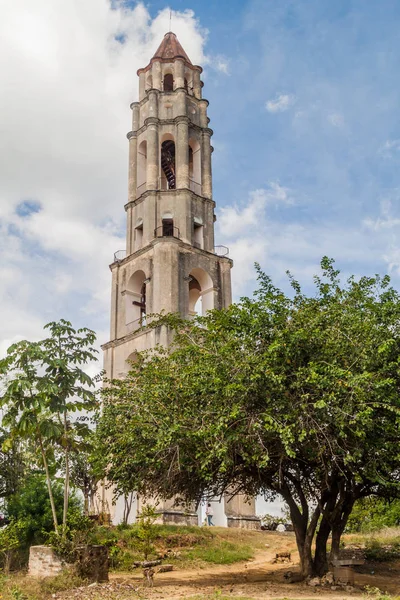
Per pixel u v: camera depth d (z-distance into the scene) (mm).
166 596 15617
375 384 16000
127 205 44875
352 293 20375
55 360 20688
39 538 25969
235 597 14906
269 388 17234
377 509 37656
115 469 20141
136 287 42656
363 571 22484
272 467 19516
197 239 43469
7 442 23047
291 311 19156
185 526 31391
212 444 17016
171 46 49719
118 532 26547
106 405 21531
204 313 41406
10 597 14766
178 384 19406
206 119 47656
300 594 16141
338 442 17141
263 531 36125
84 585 17156
